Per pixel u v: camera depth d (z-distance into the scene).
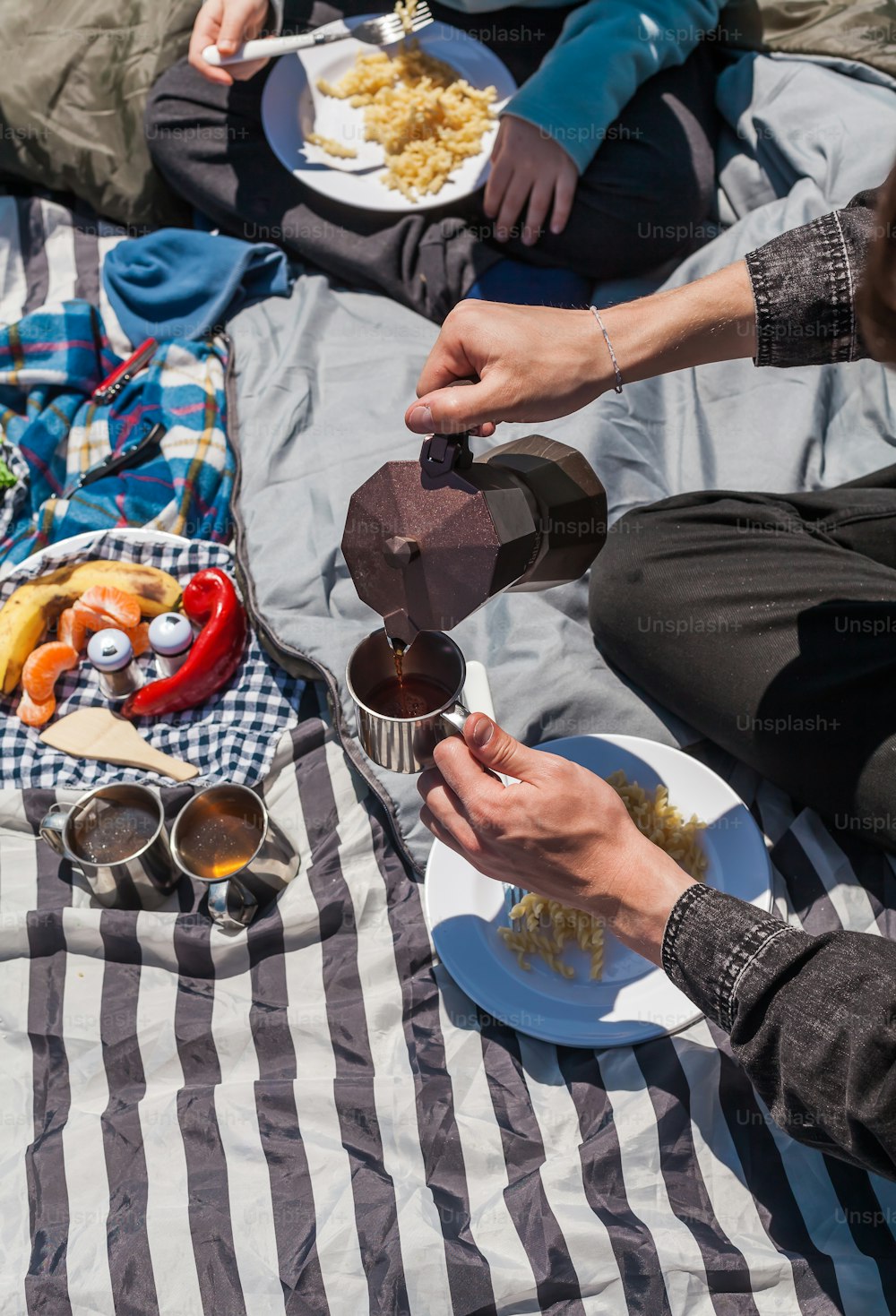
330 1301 1.20
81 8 2.31
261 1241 1.24
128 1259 1.23
